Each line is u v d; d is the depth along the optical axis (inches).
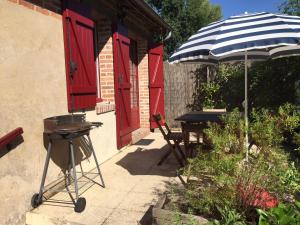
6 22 120.4
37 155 139.9
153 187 162.9
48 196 147.2
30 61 134.7
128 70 263.4
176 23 677.9
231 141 113.4
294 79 267.7
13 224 123.4
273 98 281.1
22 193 129.3
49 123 136.7
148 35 329.4
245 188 103.4
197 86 362.9
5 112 119.7
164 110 361.7
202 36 137.9
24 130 130.6
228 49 114.9
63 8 160.1
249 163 108.7
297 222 85.2
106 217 129.1
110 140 228.1
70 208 137.3
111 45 232.4
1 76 117.8
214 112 233.8
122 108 249.3
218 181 103.4
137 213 132.4
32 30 135.8
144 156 231.1
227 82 345.4
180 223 97.6
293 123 121.7
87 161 190.9
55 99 153.8
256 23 126.0
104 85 235.9
